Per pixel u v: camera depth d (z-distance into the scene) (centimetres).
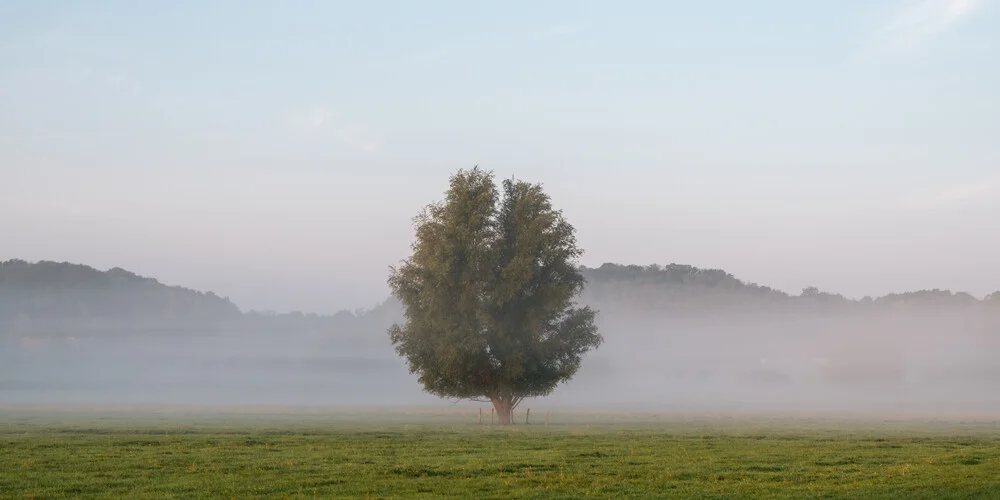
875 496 2883
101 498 2778
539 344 8144
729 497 2867
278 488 2989
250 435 5372
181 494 2859
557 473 3453
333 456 4009
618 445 4775
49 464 3606
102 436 5150
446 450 4366
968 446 4853
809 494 2934
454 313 8125
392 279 8375
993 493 2936
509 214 8319
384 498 2781
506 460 3891
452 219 8100
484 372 8088
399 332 8369
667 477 3369
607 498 2836
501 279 8000
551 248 8150
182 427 6456
